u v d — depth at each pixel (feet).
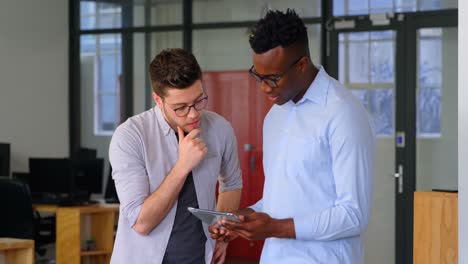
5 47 26.84
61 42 28.50
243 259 26.48
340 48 24.39
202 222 8.31
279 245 7.37
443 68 23.25
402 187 23.56
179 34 27.07
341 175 6.90
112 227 21.79
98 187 22.89
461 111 8.01
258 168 25.89
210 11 26.50
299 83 7.04
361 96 24.16
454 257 11.48
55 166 22.56
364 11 24.08
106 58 28.37
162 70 7.71
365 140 6.94
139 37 27.78
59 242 20.79
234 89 26.18
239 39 26.11
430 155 23.41
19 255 13.58
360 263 7.47
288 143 7.27
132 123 8.25
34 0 27.63
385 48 23.85
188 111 7.84
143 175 8.11
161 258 8.13
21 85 27.30
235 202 9.05
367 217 6.97
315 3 24.70
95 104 28.60
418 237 11.80
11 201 18.48
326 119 7.02
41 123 27.89
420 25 23.41
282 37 6.77
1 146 23.90
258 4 25.71
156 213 7.83
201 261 8.32
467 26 7.98
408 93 23.56
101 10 28.30
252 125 25.99
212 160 8.47
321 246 7.20
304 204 7.17
